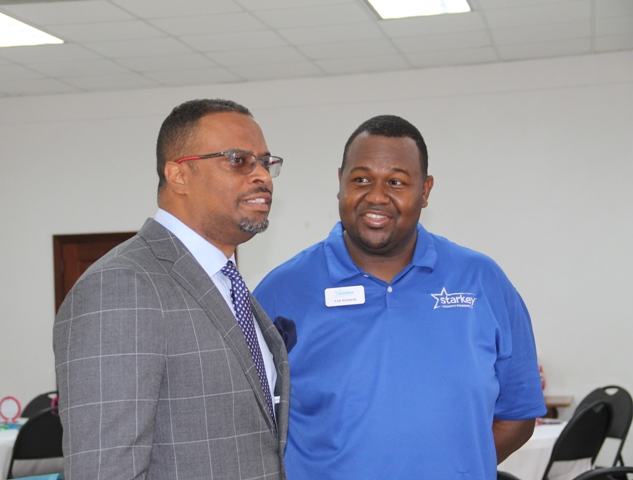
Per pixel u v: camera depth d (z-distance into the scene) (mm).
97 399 1182
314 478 1691
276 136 6586
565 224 6086
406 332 1711
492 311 1802
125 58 5746
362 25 5070
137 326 1227
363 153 1707
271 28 5082
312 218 6520
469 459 1658
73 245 6922
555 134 6098
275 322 1747
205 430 1285
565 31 5340
